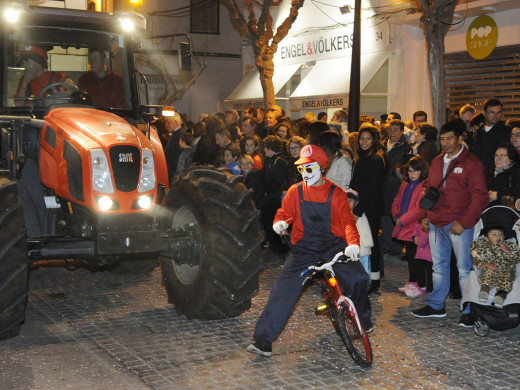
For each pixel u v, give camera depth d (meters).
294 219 5.24
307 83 19.33
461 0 14.18
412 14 15.82
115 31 6.83
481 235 6.00
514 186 6.20
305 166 5.07
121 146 5.74
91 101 6.67
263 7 16.14
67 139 5.85
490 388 4.67
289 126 9.80
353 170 7.20
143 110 6.97
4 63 6.40
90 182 5.62
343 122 11.67
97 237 5.62
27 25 6.47
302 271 5.20
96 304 6.69
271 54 16.33
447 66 15.70
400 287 7.53
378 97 17.53
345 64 18.33
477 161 6.14
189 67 6.89
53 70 6.61
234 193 5.95
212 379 4.80
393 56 16.86
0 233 5.39
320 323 6.12
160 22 25.59
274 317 5.23
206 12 26.36
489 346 5.54
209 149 9.91
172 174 10.34
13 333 5.62
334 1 18.80
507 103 14.13
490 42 14.21
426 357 5.27
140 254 6.27
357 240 5.00
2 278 5.39
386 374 4.91
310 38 19.81
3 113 6.42
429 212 6.34
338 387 4.68
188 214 6.29
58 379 4.77
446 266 6.34
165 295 7.04
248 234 5.93
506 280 5.73
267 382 4.75
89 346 5.47
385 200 8.83
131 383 4.71
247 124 10.49
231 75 26.98
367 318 5.39
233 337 5.72
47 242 5.81
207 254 5.83
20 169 5.92
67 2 8.04
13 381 4.73
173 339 5.66
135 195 5.76
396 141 8.84
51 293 7.07
